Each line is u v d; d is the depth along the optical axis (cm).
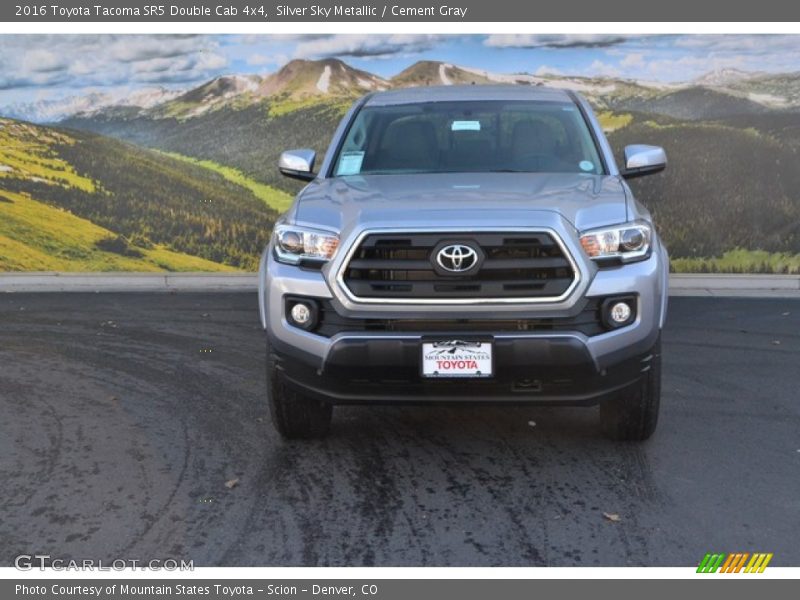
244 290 1022
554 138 550
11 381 639
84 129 1062
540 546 375
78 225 1064
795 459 470
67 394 604
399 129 565
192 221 1065
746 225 991
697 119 991
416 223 426
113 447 497
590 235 431
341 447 493
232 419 546
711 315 852
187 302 948
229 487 438
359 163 548
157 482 446
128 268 1063
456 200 450
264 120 1053
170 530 393
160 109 1057
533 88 616
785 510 407
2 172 1054
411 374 428
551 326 426
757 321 822
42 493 433
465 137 553
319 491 433
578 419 535
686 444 492
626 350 433
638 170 541
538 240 422
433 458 475
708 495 423
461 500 420
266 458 478
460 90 612
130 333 798
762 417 541
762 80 979
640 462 466
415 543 379
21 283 1054
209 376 648
